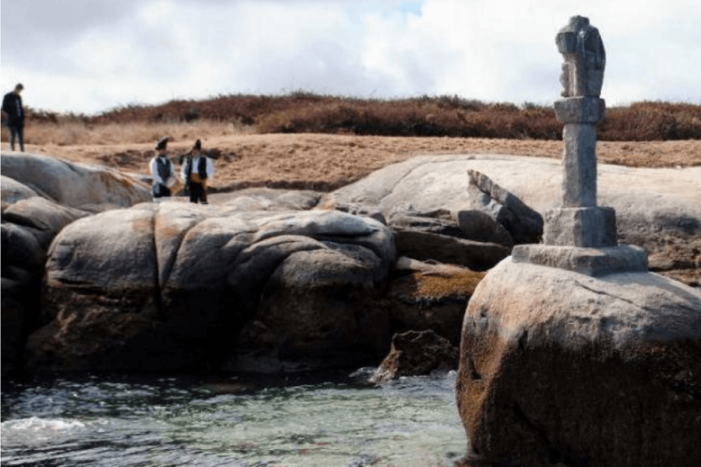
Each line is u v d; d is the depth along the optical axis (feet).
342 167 93.91
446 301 56.03
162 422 41.57
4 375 54.95
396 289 57.88
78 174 75.00
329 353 54.80
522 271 30.89
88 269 57.06
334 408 43.06
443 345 51.03
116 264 56.90
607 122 119.75
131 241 57.62
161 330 55.98
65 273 57.16
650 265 63.52
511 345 29.94
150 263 56.70
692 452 27.20
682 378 27.14
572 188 31.22
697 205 69.10
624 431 27.99
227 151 99.81
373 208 71.87
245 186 89.15
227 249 56.49
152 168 73.97
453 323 55.62
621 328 27.86
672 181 74.95
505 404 30.35
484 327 31.37
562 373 28.89
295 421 40.68
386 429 38.50
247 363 55.06
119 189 78.54
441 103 137.59
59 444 38.11
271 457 34.86
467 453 32.19
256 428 39.70
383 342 55.93
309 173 92.73
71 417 43.11
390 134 117.39
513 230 69.21
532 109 134.10
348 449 35.45
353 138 105.91
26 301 57.93
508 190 75.15
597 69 31.37
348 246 57.93
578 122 31.09
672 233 66.33
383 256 58.39
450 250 64.49
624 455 28.07
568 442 29.14
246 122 133.18
